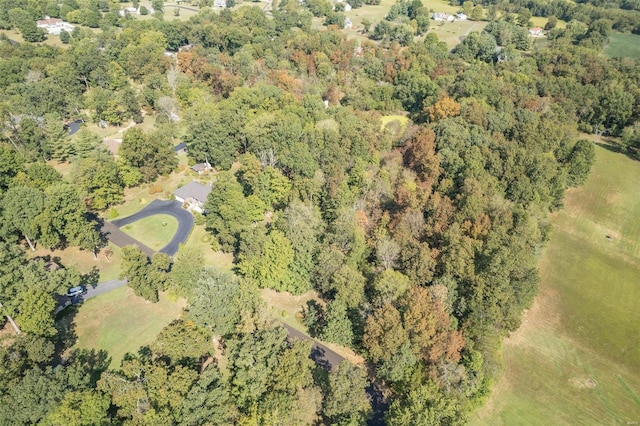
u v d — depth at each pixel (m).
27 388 65.75
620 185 155.12
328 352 87.94
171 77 195.75
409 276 93.06
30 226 101.44
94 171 123.69
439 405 68.62
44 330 80.12
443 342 78.06
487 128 151.62
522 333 97.56
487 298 86.56
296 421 69.19
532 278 94.75
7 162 124.38
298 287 98.25
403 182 125.25
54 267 101.94
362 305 86.88
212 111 160.62
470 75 193.00
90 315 92.44
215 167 149.25
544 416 80.12
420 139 136.50
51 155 150.00
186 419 66.69
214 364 77.44
